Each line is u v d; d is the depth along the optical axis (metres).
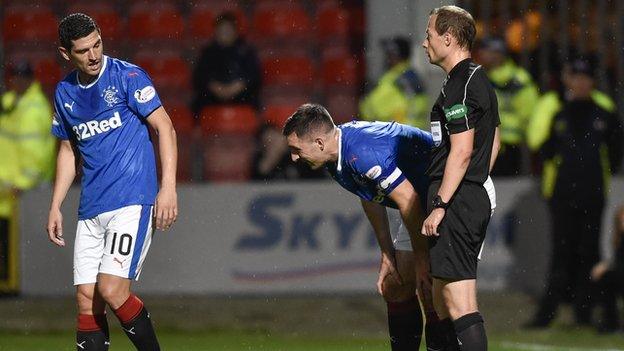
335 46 47.31
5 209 37.97
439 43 19.42
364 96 45.78
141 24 48.03
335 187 37.41
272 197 37.59
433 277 19.83
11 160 38.09
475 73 19.06
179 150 44.00
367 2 44.66
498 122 19.53
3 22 47.31
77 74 20.91
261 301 37.31
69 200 38.00
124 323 20.89
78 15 20.38
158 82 47.16
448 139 19.30
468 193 19.22
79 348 21.19
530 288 36.53
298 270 37.41
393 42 38.81
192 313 35.88
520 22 39.25
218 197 37.75
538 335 33.19
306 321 34.75
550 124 35.03
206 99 42.25
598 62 38.22
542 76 38.50
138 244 20.88
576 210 34.81
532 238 36.62
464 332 19.30
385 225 21.55
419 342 22.33
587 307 34.47
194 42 47.91
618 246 33.78
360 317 35.16
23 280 38.12
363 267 37.09
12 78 38.81
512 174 37.16
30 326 34.72
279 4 47.97
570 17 39.09
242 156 41.97
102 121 20.73
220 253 37.66
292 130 20.17
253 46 43.75
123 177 20.81
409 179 20.52
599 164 34.72
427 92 38.97
